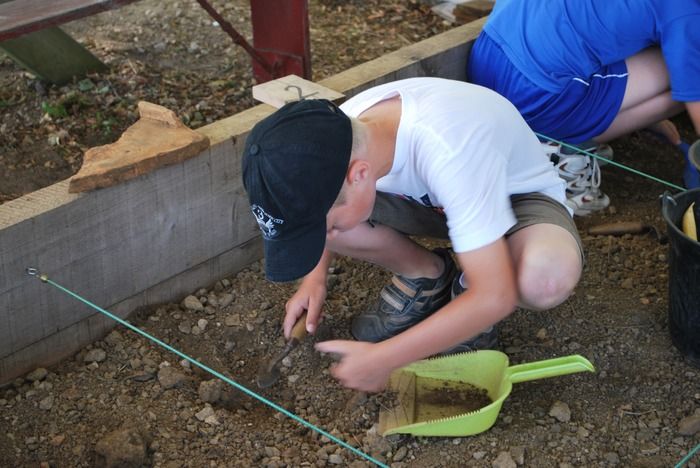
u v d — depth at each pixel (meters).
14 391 2.42
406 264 2.50
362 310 2.77
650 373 2.51
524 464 2.22
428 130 1.98
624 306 2.76
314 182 1.77
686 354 2.53
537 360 2.56
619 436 2.31
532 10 3.07
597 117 3.10
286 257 1.82
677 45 2.91
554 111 3.07
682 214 2.57
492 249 1.96
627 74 3.09
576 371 2.32
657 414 2.38
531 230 2.20
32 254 2.33
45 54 3.77
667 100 3.16
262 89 2.95
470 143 1.97
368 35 4.45
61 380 2.46
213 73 4.04
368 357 2.03
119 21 4.46
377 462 2.18
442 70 3.41
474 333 2.03
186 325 2.68
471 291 2.00
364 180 1.88
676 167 3.52
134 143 2.55
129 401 2.40
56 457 2.23
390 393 2.42
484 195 1.96
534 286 2.17
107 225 2.47
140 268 2.62
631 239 3.08
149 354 2.56
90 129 3.61
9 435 2.28
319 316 2.48
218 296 2.82
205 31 4.39
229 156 2.70
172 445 2.26
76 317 2.52
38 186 3.29
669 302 2.55
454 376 2.47
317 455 2.26
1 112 3.68
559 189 2.34
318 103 1.85
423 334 2.01
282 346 2.63
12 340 2.39
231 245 2.86
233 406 2.45
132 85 3.89
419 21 4.60
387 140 2.00
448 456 2.25
